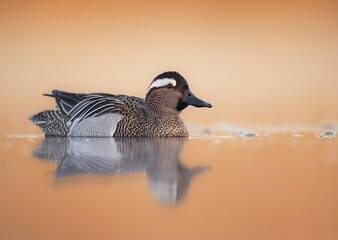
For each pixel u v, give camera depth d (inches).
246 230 224.4
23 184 300.4
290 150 467.2
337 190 296.4
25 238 211.9
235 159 406.9
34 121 676.1
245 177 330.3
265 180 321.7
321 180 322.3
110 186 295.4
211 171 351.3
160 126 615.2
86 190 285.7
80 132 631.8
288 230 225.1
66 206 254.4
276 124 747.4
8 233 217.0
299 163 385.4
